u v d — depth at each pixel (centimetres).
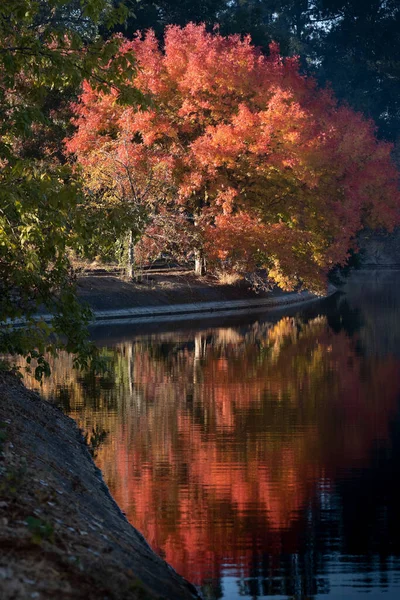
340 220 6681
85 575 778
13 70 1445
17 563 752
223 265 6353
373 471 1561
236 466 1594
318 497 1401
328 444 1780
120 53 1480
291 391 2461
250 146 5709
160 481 1484
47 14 5612
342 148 6900
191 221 6469
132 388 2527
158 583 920
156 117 5712
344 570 1084
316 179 5931
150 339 3959
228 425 1972
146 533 1211
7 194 1412
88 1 1428
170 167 5569
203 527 1246
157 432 1891
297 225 6262
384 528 1245
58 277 1750
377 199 7538
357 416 2078
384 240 14462
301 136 5762
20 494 960
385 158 7606
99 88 1502
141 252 5825
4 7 1419
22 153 5616
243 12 8619
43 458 1266
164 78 5903
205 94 5975
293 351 3488
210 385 2581
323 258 6638
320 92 7256
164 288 5991
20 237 1514
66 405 2220
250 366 3016
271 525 1258
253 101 6081
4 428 1307
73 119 5938
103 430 1900
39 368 1780
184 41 6034
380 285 9725
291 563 1109
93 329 4481
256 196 6122
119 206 1608
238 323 4931
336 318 5284
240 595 999
